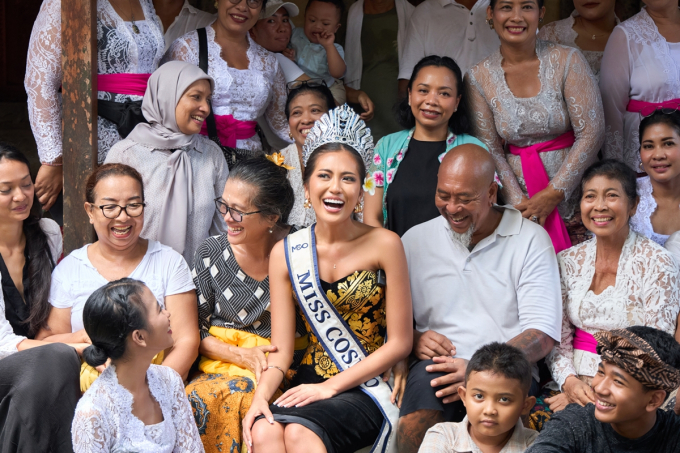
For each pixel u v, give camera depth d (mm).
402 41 4934
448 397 2887
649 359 2162
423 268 3275
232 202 3014
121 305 2389
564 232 3713
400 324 2949
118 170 3096
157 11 4887
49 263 3271
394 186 3650
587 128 3631
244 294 3186
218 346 3162
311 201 2900
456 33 4711
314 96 3916
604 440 2365
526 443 2602
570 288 3229
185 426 2645
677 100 3840
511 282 3162
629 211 3094
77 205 3498
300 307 3016
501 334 3150
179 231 3523
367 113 4754
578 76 3621
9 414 2729
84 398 2438
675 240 3387
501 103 3703
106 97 3650
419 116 3641
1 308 3113
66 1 3387
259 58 4117
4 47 6082
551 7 5473
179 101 3498
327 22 4625
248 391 2959
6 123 6137
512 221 3213
